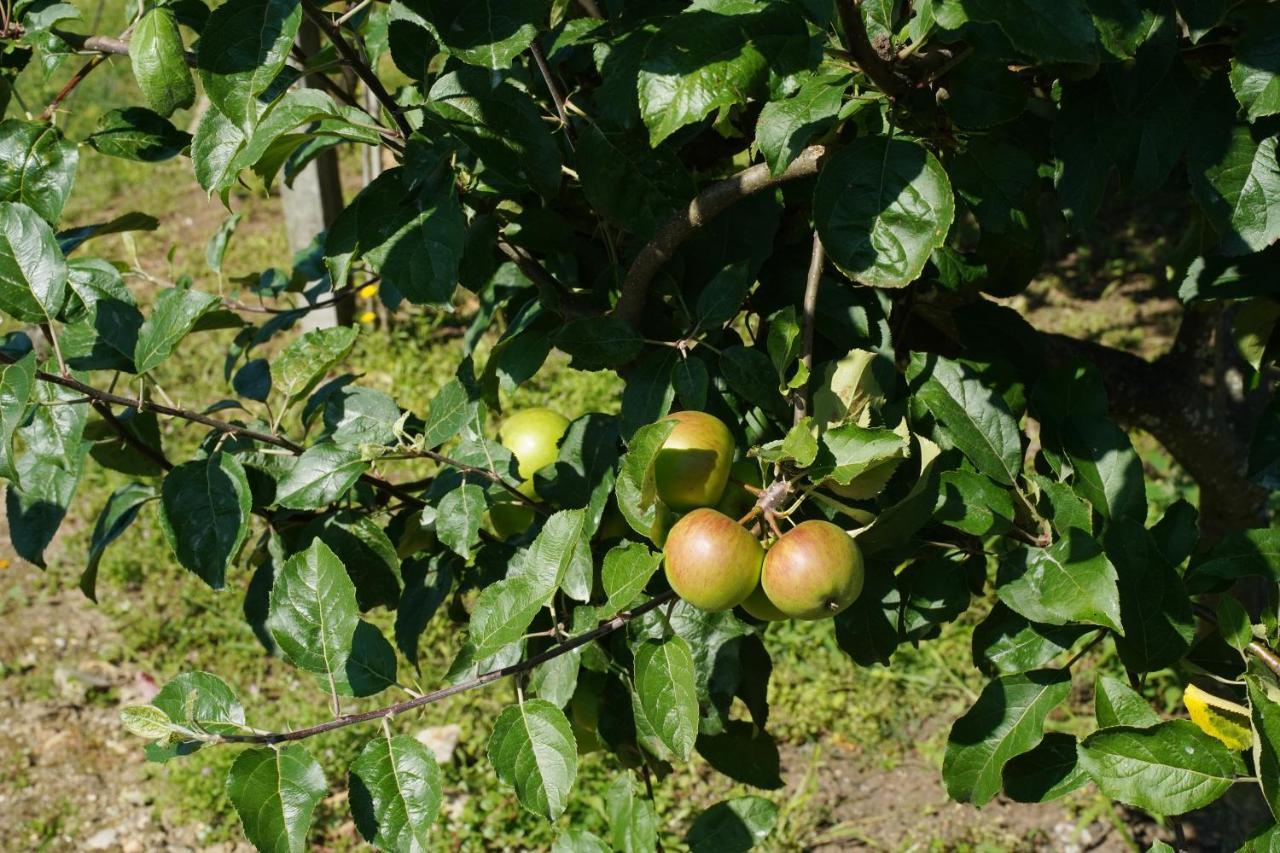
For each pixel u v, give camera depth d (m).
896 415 1.91
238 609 6.28
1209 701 1.72
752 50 1.52
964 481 1.80
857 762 5.38
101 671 5.98
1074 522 1.80
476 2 1.59
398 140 1.84
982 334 2.31
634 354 1.93
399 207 1.77
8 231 1.81
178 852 5.05
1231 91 1.76
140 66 1.53
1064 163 1.83
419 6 1.59
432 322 8.57
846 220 1.63
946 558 1.91
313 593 1.68
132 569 6.53
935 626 1.98
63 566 6.69
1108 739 1.63
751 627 2.02
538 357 2.22
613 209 1.96
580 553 1.80
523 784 1.63
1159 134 1.77
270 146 1.85
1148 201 10.27
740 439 2.02
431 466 4.43
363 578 2.14
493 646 1.67
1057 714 5.27
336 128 1.80
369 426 2.12
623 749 2.09
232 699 1.62
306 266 2.80
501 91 1.82
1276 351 2.42
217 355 8.23
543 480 2.02
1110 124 1.80
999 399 1.88
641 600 2.01
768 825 2.03
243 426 2.18
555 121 2.10
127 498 2.24
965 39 1.57
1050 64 1.79
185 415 1.99
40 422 1.94
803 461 1.55
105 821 5.21
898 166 1.63
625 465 1.58
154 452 2.17
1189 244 2.43
